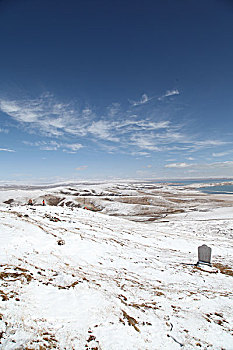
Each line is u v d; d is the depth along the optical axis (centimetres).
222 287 920
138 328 507
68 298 599
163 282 920
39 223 1675
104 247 1377
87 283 738
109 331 473
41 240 1202
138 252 1471
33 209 2627
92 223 2372
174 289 834
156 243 1953
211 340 489
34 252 991
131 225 2964
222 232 2880
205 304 704
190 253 1725
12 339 381
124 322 523
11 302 498
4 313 448
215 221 3788
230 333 527
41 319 468
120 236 1919
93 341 429
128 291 739
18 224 1452
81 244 1316
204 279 1021
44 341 398
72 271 847
